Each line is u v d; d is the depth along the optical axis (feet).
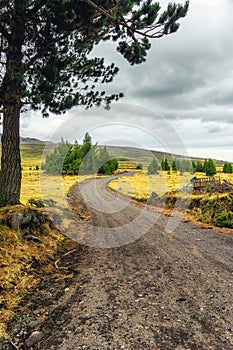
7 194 30.27
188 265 22.36
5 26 26.78
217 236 34.01
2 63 28.12
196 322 13.35
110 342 11.87
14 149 30.60
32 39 27.14
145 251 27.32
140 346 11.49
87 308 15.24
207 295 16.40
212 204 50.44
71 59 32.04
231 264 22.34
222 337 12.03
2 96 25.11
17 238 24.63
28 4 23.91
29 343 12.16
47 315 14.73
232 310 14.47
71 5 24.20
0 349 12.03
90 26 28.53
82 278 20.07
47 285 18.98
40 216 31.50
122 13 27.37
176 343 11.65
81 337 12.38
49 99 26.27
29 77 25.67
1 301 16.01
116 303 15.72
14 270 19.72
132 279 19.51
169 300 15.89
